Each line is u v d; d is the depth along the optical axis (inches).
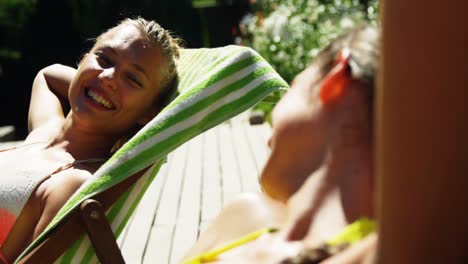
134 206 120.2
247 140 330.6
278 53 402.6
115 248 109.8
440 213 34.2
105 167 113.7
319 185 53.1
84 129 130.3
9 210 120.4
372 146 52.0
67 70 147.9
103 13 754.2
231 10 764.6
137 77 129.5
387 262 35.9
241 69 126.1
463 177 33.6
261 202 71.5
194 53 136.7
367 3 425.1
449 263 34.5
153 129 117.2
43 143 131.4
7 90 705.6
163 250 177.8
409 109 34.0
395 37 34.2
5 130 462.3
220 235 71.4
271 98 130.2
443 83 33.2
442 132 33.5
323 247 49.5
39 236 112.5
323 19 418.9
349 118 52.0
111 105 129.3
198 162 286.8
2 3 708.7
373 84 51.8
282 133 54.5
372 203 51.2
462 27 32.7
